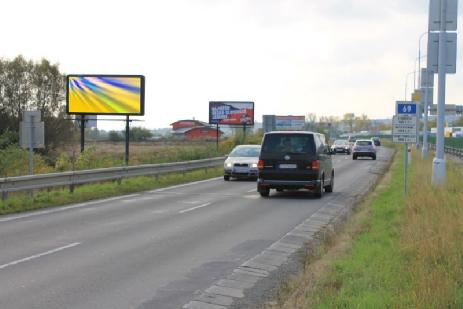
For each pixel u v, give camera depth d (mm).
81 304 6809
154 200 18031
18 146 26641
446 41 18641
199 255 9672
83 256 9508
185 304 6871
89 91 35594
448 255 7910
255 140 56594
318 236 11422
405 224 11102
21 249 10039
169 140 95625
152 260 9250
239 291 7484
